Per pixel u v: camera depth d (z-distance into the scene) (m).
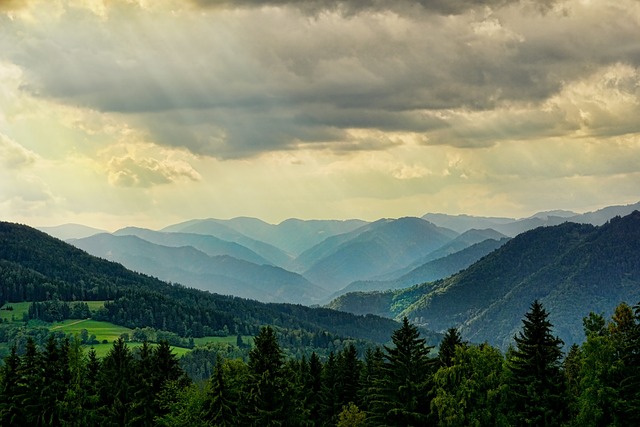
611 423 69.31
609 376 70.69
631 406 68.69
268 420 86.62
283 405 88.12
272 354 89.38
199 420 89.38
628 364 71.06
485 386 75.62
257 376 88.06
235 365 96.44
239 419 87.81
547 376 74.31
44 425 94.25
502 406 74.81
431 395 82.31
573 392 80.94
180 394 92.94
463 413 74.75
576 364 86.94
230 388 89.38
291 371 92.50
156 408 97.12
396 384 83.62
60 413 95.12
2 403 93.69
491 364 77.25
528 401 73.62
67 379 97.31
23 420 94.38
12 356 96.12
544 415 72.56
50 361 96.12
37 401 94.38
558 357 74.69
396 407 82.94
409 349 84.81
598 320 82.50
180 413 90.62
